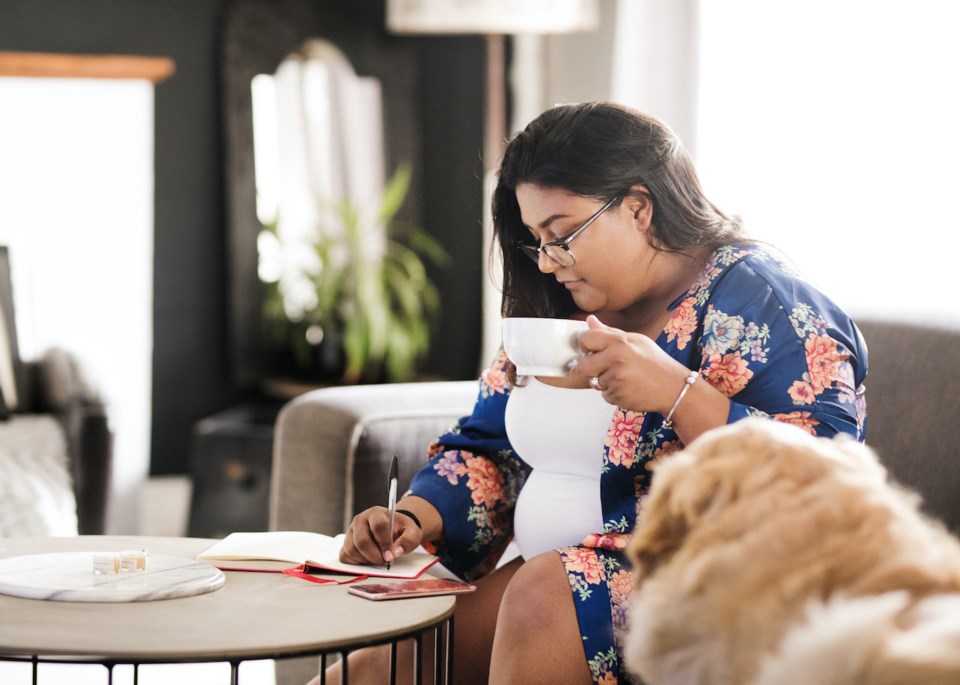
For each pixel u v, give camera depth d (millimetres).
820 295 1421
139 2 4004
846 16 2602
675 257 1479
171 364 4082
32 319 3559
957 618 539
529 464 1546
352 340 3824
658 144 1470
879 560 587
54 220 3611
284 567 1337
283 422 2100
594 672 1271
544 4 3023
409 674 1468
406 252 4180
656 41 3121
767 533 612
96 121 3641
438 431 2072
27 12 3906
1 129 3564
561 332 1284
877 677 515
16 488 2625
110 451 2881
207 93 4070
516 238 1616
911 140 2436
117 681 1877
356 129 4117
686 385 1266
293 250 4035
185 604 1148
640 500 1401
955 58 2346
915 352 1688
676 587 637
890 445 1654
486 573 1623
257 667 2045
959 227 2332
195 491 3225
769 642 584
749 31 2881
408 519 1477
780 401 1340
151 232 3957
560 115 1485
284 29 4051
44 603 1129
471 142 4207
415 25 3053
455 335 4230
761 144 2832
